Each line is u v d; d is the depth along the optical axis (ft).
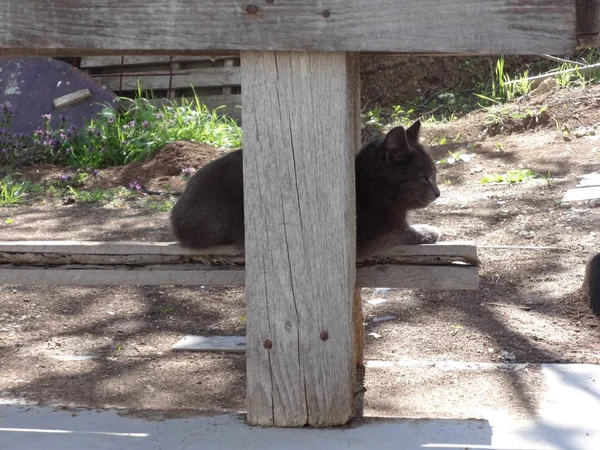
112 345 9.37
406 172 8.47
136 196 15.21
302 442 7.39
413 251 7.95
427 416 7.89
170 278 8.04
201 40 7.06
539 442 7.44
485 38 6.93
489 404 8.03
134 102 19.57
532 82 19.99
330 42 7.01
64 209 14.44
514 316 9.55
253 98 7.27
